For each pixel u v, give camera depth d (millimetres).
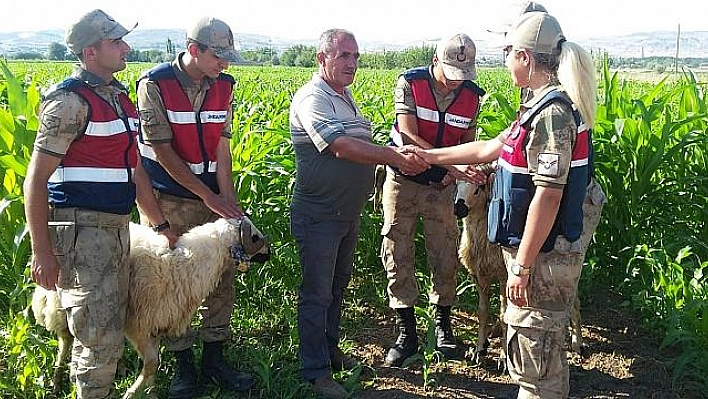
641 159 6141
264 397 4480
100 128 3529
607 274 6395
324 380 4496
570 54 3135
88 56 3480
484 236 4781
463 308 6105
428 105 4902
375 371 4961
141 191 4133
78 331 3666
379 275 6676
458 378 4879
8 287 5383
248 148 6227
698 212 6371
